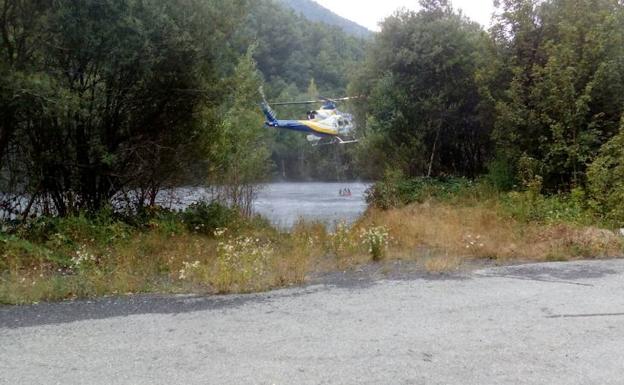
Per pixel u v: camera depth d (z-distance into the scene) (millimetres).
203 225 10328
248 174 13781
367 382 3297
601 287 5879
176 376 3396
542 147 12523
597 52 12008
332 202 22688
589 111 12375
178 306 5168
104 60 8781
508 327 4441
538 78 12688
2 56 8227
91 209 10016
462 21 17172
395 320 4664
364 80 18844
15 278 6023
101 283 5941
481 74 14430
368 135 18484
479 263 7488
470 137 17656
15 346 3973
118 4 8320
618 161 10422
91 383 3289
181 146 11102
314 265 7324
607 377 3379
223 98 10695
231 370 3498
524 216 10305
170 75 9594
